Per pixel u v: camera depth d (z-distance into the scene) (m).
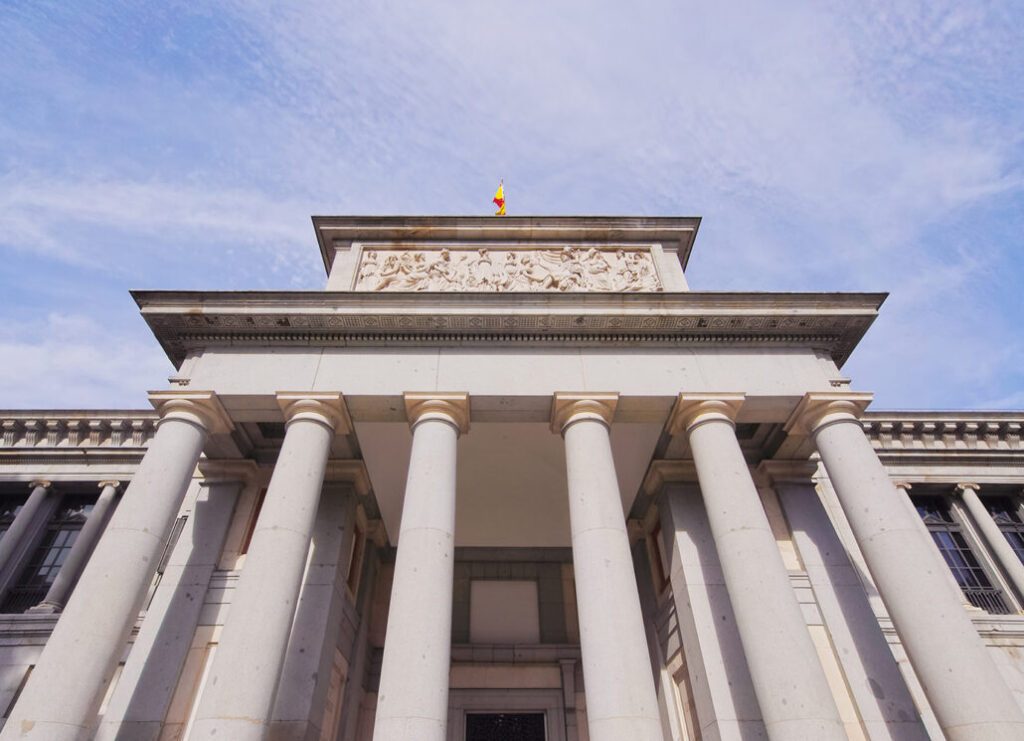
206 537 16.89
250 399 15.45
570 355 16.55
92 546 21.05
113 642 11.68
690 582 16.11
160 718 13.86
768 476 18.64
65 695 10.78
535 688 20.70
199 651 15.08
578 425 15.00
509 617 22.56
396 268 18.91
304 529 13.22
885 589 12.86
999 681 11.30
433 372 16.02
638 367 16.34
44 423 23.05
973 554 21.50
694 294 16.67
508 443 19.14
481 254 19.42
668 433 17.02
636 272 19.19
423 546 12.68
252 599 11.83
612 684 11.06
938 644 11.71
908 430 23.25
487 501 21.61
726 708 14.06
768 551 12.88
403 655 11.23
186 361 16.30
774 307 16.75
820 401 15.52
